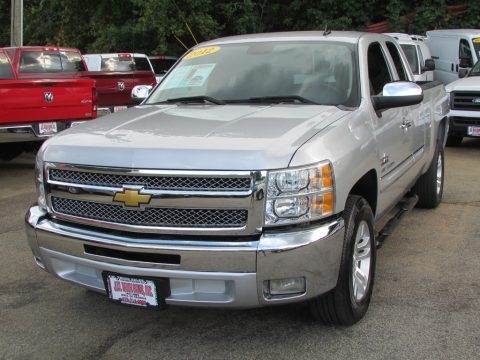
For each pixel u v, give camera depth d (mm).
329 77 4289
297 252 3002
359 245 3689
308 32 4949
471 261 4812
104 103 12914
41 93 8508
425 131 5566
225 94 4441
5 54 9242
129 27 18828
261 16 18859
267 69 4523
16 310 4066
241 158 2986
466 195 7113
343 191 3256
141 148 3148
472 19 18297
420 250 5105
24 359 3404
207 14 18422
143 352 3455
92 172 3254
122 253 3229
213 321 3820
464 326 3643
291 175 2996
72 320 3898
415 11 18516
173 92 4734
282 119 3602
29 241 3668
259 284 3035
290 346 3453
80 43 21672
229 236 3039
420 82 6172
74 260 3408
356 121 3746
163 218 3109
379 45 4961
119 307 4090
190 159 3029
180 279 3129
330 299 3396
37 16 22953
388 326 3658
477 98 10000
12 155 10117
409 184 5238
